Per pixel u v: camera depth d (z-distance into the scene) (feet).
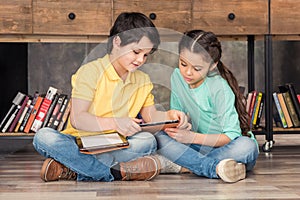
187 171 7.11
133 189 6.02
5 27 9.44
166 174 7.06
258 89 13.65
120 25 6.47
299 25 9.89
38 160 8.72
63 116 9.75
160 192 5.83
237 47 13.47
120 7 9.57
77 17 9.51
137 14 6.55
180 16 9.66
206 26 9.72
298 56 13.58
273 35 10.18
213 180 6.59
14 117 9.68
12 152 9.87
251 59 10.86
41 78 12.63
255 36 10.68
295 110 10.14
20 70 11.80
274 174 7.06
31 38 9.62
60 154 6.44
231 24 9.77
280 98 10.19
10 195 5.74
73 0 9.50
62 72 12.69
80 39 9.68
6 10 9.43
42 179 6.55
